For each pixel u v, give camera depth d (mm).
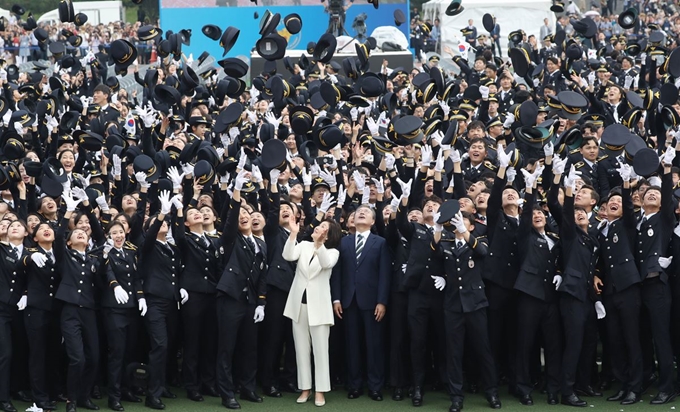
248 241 28859
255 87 45219
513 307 29047
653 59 43406
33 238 28547
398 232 29047
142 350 30266
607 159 34562
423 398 29016
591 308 28484
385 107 39094
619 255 28297
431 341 29812
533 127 28750
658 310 28031
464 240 28062
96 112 40812
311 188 32062
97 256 28141
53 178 28781
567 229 27969
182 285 28828
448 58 89438
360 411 27953
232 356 29609
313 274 28766
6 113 36906
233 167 30531
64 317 27594
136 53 36781
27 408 28125
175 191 29156
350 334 29266
